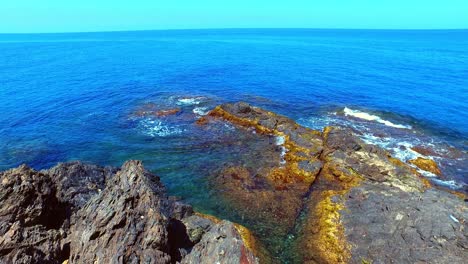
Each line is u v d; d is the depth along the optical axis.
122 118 39.78
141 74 68.06
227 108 38.25
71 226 15.65
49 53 113.62
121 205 14.61
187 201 23.62
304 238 19.78
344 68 75.62
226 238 14.01
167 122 38.31
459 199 21.31
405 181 23.95
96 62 87.56
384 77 64.69
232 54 108.12
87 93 51.47
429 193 21.98
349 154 27.39
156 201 15.72
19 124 37.88
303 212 22.22
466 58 93.56
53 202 16.30
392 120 39.50
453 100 48.28
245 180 26.02
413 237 18.09
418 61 87.50
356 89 54.69
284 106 44.94
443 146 32.06
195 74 67.81
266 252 18.78
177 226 18.11
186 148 31.83
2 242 12.99
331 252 18.47
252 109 37.28
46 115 41.03
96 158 29.98
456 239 17.47
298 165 26.95
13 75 66.06
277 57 98.56
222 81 60.72
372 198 21.77
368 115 41.22
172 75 66.56
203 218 19.70
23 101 47.00
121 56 102.94
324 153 28.48
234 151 30.98
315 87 56.09
